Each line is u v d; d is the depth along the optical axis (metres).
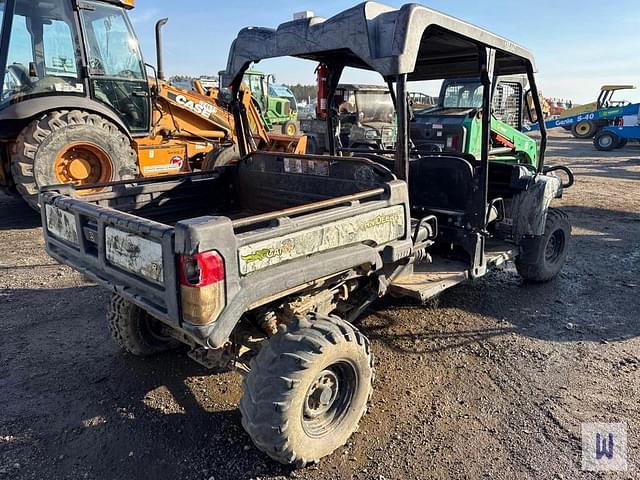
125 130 6.98
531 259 4.52
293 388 2.21
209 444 2.58
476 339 3.70
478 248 3.61
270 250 2.21
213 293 2.00
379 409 2.85
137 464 2.44
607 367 3.31
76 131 6.34
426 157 3.84
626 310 4.23
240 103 3.88
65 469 2.40
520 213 4.18
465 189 3.65
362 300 3.15
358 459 2.46
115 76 6.90
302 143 8.95
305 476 2.36
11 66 6.21
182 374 3.23
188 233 1.93
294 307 2.61
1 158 6.64
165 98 7.64
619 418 2.78
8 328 3.82
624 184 11.05
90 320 3.97
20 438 2.61
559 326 3.92
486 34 3.30
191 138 8.09
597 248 6.05
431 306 4.27
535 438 2.62
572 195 9.60
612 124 20.36
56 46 6.40
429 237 3.43
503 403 2.92
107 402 2.93
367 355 2.55
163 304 2.14
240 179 4.12
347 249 2.60
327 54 3.67
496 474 2.37
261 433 2.23
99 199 3.23
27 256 5.56
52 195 2.94
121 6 6.91
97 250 2.57
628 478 2.34
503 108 9.21
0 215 7.55
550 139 24.14
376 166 3.13
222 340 2.04
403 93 2.81
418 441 2.59
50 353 3.47
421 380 3.16
